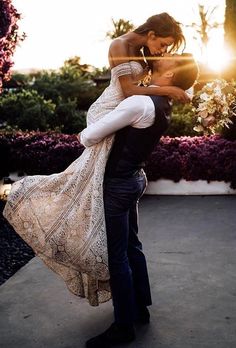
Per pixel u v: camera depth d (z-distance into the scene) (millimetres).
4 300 2955
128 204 2230
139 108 2062
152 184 5836
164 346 2352
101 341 2342
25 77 19359
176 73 2154
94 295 2465
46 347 2391
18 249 4078
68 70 18625
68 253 2270
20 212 2342
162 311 2719
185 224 4492
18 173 6023
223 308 2730
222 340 2393
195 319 2615
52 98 16141
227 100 2371
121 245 2273
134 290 2529
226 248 3766
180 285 3070
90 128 2152
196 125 2475
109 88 2320
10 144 6004
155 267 3404
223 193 5699
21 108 11742
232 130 6094
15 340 2467
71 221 2252
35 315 2740
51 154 5840
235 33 6723
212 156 5605
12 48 6250
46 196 2338
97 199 2178
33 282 3234
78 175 2250
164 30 2252
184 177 5727
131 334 2375
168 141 6027
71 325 2609
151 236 4160
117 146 2180
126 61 2223
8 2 5672
